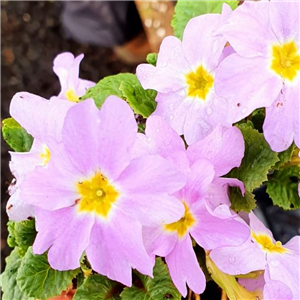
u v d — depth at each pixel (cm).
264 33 10
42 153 12
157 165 9
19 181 12
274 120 10
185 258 10
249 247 11
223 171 10
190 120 11
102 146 9
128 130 9
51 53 34
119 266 10
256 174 11
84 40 32
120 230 10
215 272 11
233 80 10
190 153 10
